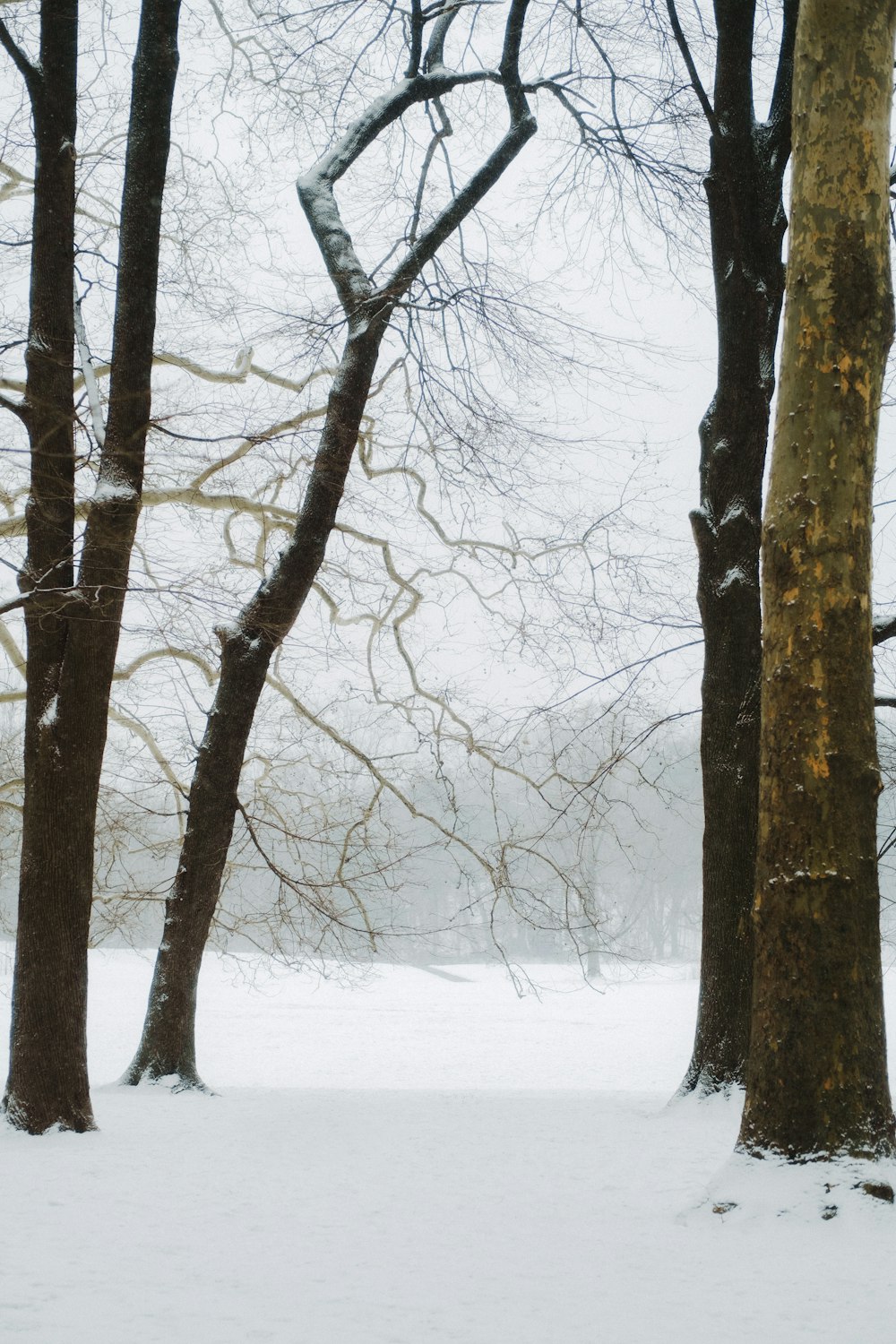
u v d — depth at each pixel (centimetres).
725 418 1127
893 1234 516
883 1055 588
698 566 1138
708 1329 407
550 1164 723
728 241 1130
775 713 618
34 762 906
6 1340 393
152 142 959
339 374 1239
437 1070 2356
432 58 1371
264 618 1224
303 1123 902
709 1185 587
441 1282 465
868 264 634
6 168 1304
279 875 1415
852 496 621
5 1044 2330
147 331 941
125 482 911
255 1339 396
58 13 948
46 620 910
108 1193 632
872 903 596
